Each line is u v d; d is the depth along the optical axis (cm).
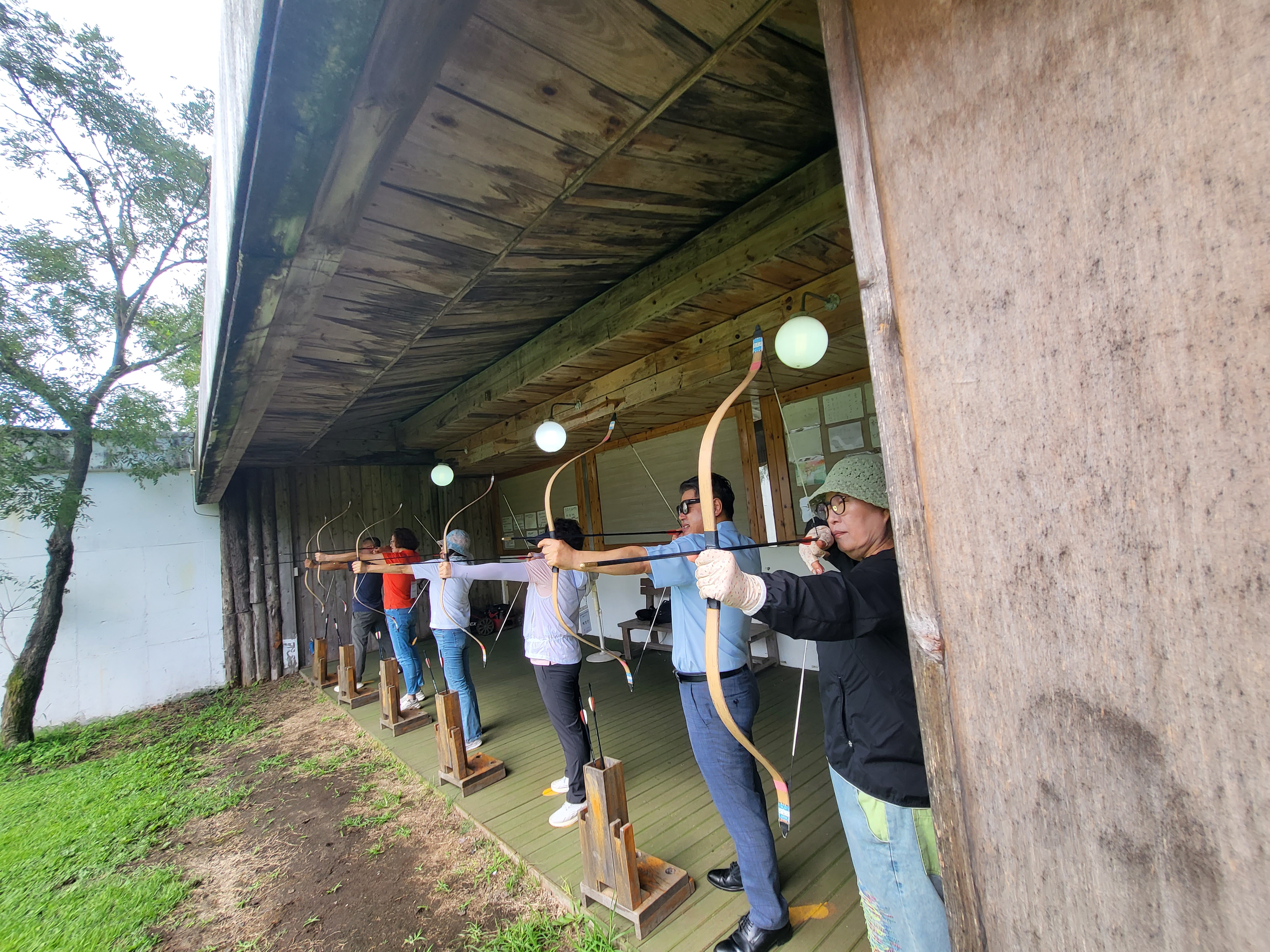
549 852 213
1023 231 40
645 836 217
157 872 238
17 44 421
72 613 484
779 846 202
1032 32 39
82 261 469
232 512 564
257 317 143
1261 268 30
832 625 85
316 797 295
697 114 135
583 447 558
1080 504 38
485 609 703
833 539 127
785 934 158
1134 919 36
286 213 101
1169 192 33
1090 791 38
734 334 244
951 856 47
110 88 461
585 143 129
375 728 382
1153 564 35
